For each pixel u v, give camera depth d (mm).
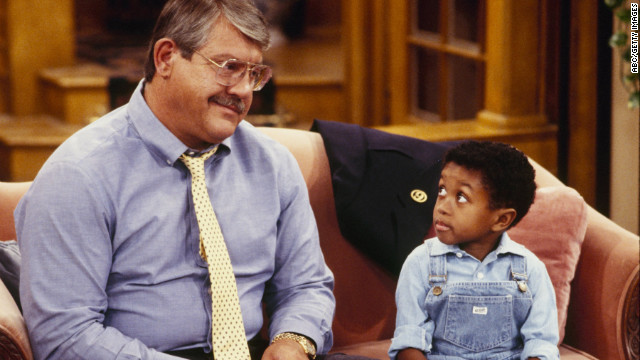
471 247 3150
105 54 12359
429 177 3873
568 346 3768
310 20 14789
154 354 2789
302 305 3168
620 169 5934
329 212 3836
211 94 2850
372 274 3863
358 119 9461
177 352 2945
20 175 9609
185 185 2990
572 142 6098
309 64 11672
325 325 3170
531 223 3703
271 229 3145
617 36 5465
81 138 2898
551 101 6195
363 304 3848
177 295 2926
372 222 3766
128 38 14055
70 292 2748
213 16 2818
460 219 3010
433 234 3832
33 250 2752
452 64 7602
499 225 3049
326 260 3809
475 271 3131
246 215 3094
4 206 3459
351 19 9250
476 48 7090
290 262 3250
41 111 10734
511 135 6090
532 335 3098
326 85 10711
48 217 2746
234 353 2928
